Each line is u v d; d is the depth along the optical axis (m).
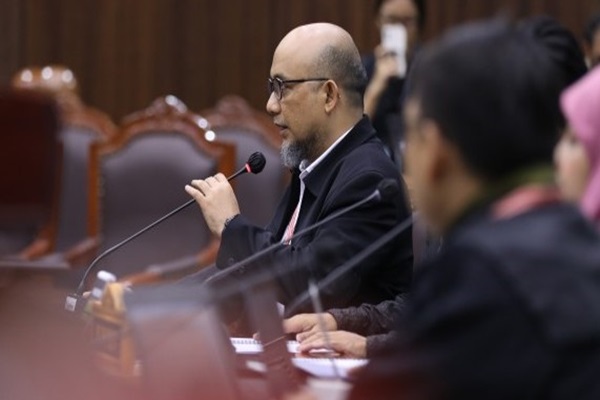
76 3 19.66
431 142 4.13
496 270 3.83
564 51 7.09
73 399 4.25
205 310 5.02
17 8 19.62
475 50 4.12
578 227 4.00
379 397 4.00
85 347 4.34
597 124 4.94
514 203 4.05
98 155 13.70
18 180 12.14
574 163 5.48
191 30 19.59
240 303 7.39
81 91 19.66
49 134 12.21
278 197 13.83
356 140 8.39
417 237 8.55
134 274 13.42
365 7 19.02
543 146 4.10
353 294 7.93
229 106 14.40
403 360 3.92
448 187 4.16
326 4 19.17
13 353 4.17
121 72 19.64
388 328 7.68
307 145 8.43
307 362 6.11
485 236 3.93
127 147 13.73
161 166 13.60
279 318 5.43
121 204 13.62
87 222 14.25
